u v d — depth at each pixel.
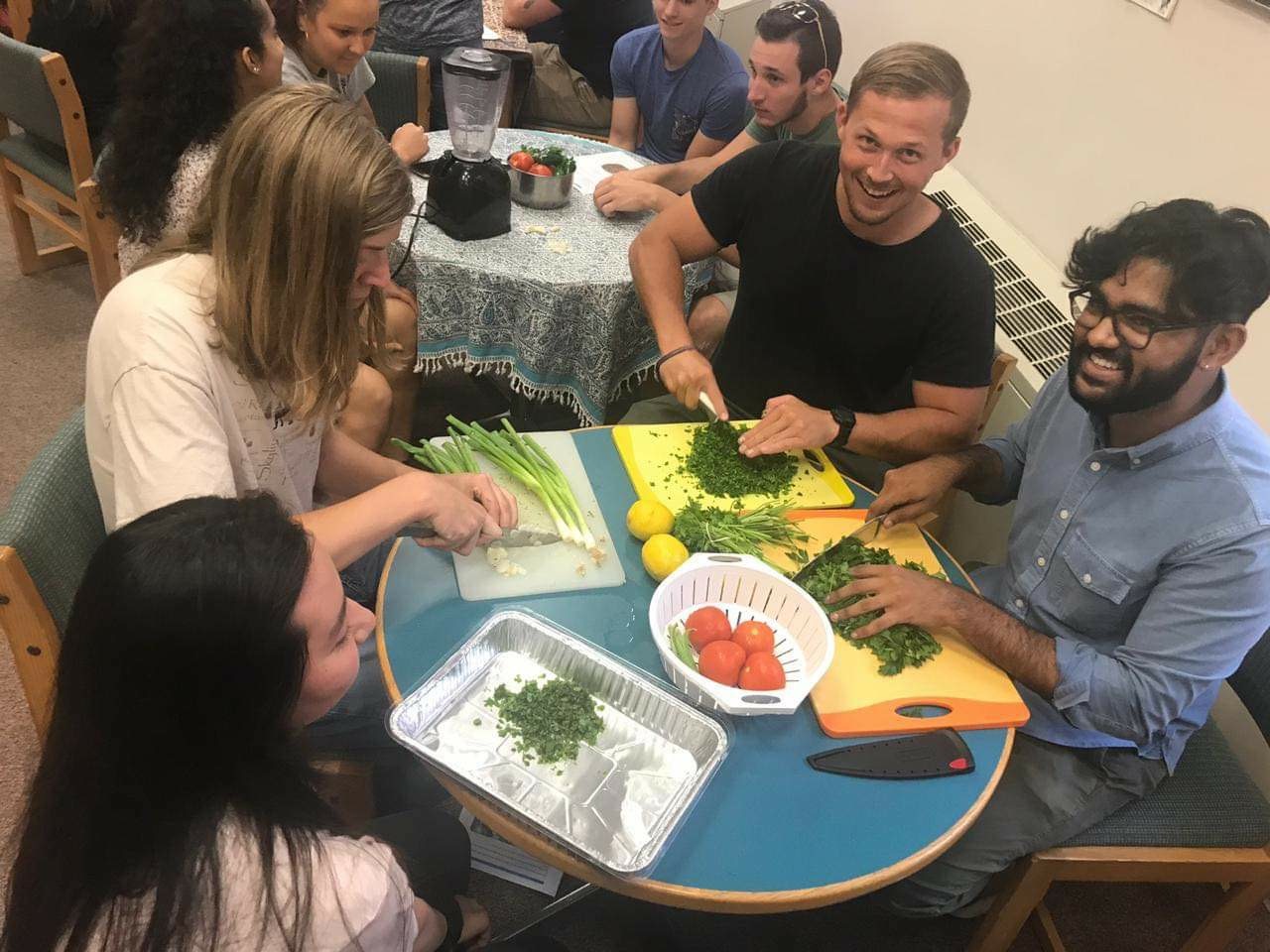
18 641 1.18
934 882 1.50
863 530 1.59
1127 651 1.41
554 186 2.33
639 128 3.24
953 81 1.59
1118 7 2.20
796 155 1.89
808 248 1.88
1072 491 1.53
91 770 0.76
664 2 2.79
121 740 0.75
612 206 2.36
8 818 1.72
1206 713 1.50
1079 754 1.53
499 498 1.45
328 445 1.55
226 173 1.10
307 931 0.75
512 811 1.07
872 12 3.34
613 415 2.78
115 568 0.73
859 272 1.85
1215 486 1.38
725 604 1.40
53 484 1.23
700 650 1.30
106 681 0.74
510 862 1.76
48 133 2.67
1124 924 1.92
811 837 1.12
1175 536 1.40
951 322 1.82
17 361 2.83
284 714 0.80
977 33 2.75
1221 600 1.35
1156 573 1.44
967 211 2.67
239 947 0.73
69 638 0.75
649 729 1.24
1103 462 1.48
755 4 3.97
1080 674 1.37
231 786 0.79
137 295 1.16
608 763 1.19
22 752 1.84
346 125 1.11
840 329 1.93
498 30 3.71
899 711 1.28
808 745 1.23
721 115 2.98
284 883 0.76
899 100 1.57
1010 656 1.37
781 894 1.06
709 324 2.59
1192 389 1.34
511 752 1.18
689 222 2.02
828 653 1.26
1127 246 1.27
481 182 2.12
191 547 0.73
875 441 1.78
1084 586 1.50
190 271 1.18
